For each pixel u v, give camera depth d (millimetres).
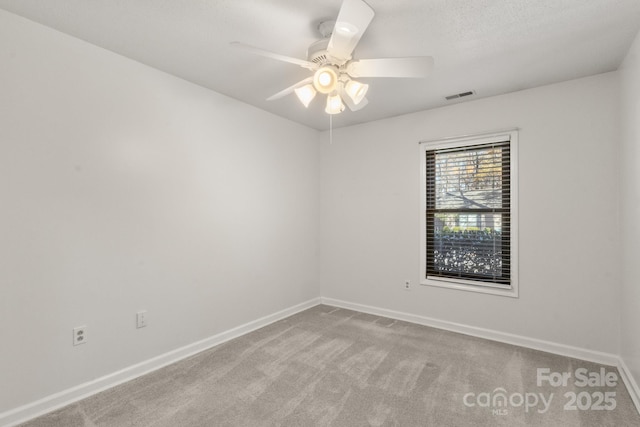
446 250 3305
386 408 1938
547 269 2740
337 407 1948
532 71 2486
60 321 1969
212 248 2885
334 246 4105
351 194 3947
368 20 1475
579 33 1971
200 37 2039
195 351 2725
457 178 3230
